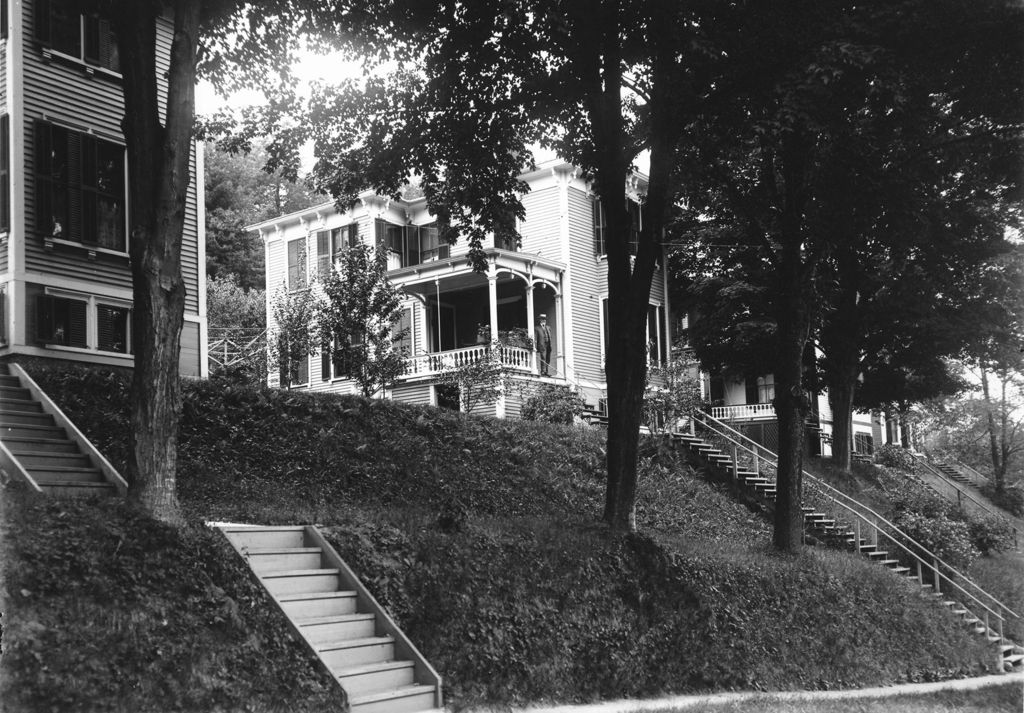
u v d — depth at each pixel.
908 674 19.23
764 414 39.25
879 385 37.12
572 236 34.06
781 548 21.25
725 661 15.72
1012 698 17.30
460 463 20.34
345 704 10.01
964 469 57.53
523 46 17.33
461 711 11.12
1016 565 31.44
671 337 36.38
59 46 19.25
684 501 24.55
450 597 12.81
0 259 18.36
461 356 30.94
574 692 13.08
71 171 19.19
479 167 19.77
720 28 15.94
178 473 15.48
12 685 8.08
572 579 14.60
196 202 21.72
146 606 9.76
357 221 37.03
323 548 12.27
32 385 15.38
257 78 16.77
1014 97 17.89
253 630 10.27
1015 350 32.69
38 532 9.90
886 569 23.30
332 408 19.19
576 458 23.42
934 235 24.98
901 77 16.09
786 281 21.88
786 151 20.84
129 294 20.16
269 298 39.72
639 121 18.95
